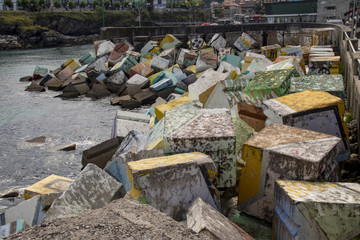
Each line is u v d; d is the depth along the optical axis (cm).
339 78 661
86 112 1783
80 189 429
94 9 12900
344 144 489
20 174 1041
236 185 446
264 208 376
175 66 2231
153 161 359
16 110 1866
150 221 216
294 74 735
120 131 923
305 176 338
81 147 1259
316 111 481
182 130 420
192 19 13875
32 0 10962
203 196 346
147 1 13062
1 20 8769
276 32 3803
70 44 9806
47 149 1245
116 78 2228
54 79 2616
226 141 396
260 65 1396
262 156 367
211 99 753
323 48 2066
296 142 376
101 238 194
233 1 18888
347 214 277
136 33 4066
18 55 5744
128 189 458
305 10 7944
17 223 450
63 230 202
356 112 824
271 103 520
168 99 1353
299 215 279
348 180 578
